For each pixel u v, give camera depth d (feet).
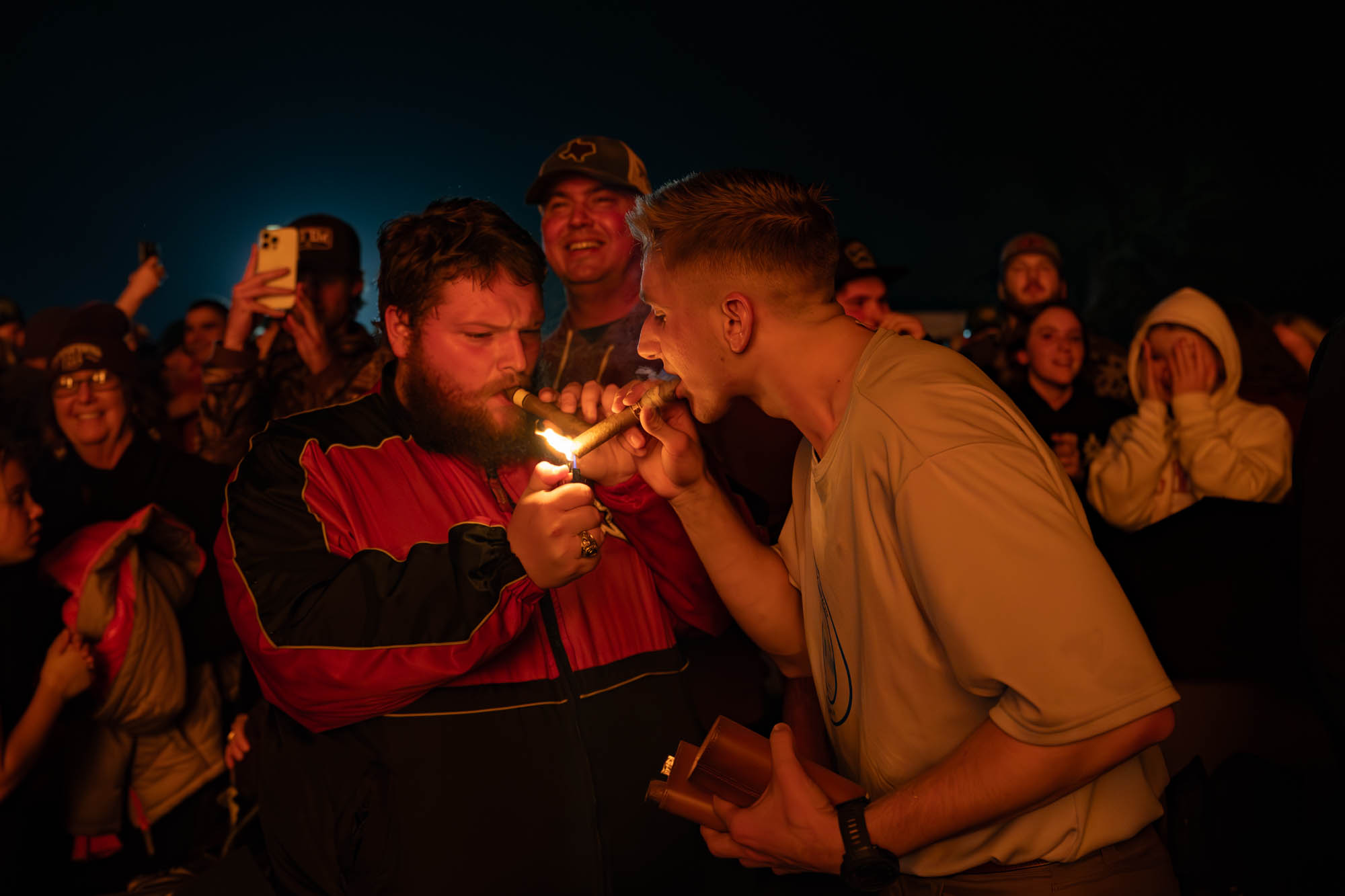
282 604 4.43
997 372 10.21
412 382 4.98
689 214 4.25
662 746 5.06
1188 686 7.00
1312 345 13.16
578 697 4.89
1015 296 12.34
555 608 4.99
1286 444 7.74
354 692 4.35
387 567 4.47
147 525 7.93
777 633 5.23
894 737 4.14
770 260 4.17
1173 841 5.71
